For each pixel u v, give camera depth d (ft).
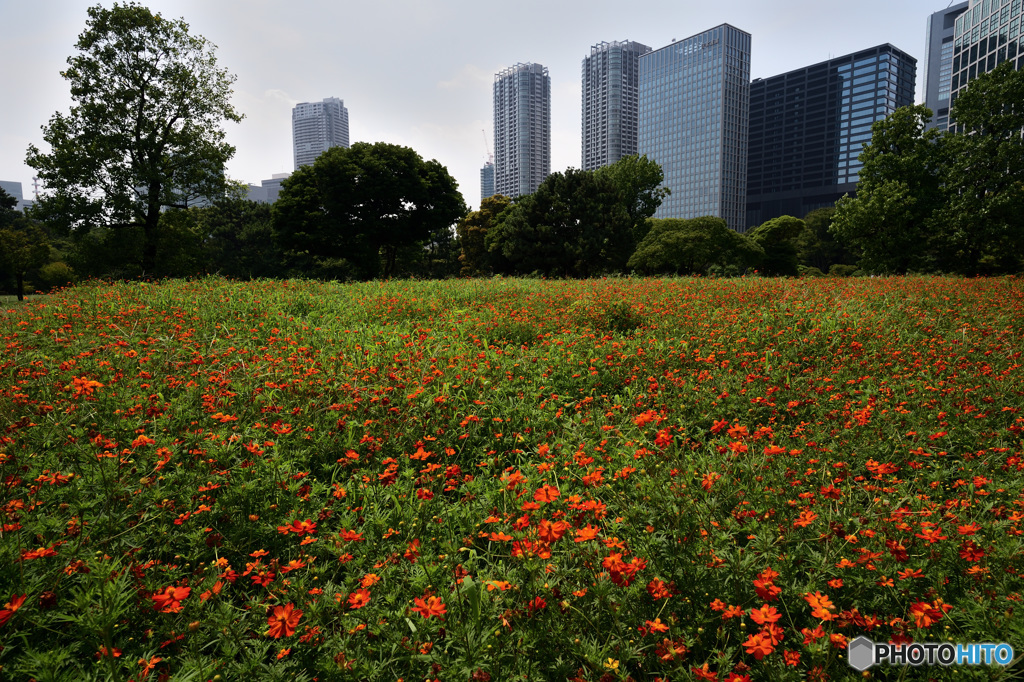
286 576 7.36
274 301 29.45
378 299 31.48
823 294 30.14
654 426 10.92
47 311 24.56
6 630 5.85
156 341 18.12
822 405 14.06
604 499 8.78
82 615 5.32
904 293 31.94
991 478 9.43
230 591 7.23
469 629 5.46
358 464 10.88
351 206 102.22
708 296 31.81
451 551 6.92
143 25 70.49
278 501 8.57
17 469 8.84
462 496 9.75
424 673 5.61
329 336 21.13
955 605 6.31
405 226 107.96
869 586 6.42
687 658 6.02
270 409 12.53
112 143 68.44
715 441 11.13
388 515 8.23
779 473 9.30
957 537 7.20
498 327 23.75
